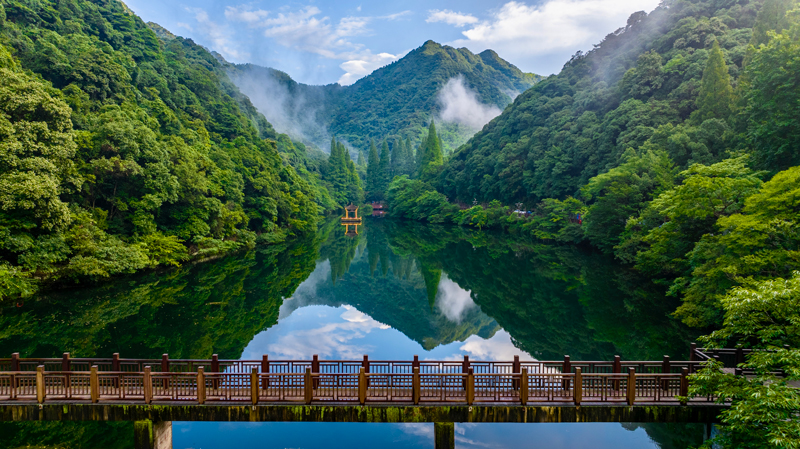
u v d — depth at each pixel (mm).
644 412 11508
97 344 21016
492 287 37531
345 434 14203
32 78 34531
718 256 21062
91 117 37312
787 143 25359
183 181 41094
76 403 11406
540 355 21109
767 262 17875
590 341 22828
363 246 64062
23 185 24938
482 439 14031
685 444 13586
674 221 26531
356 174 142625
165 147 40906
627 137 49812
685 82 51000
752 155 28609
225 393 11961
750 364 10461
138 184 36312
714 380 10578
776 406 9047
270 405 11508
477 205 87250
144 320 24953
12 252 25906
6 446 12391
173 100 69375
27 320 23734
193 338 22703
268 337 23984
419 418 11609
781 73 25516
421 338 24891
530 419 11570
